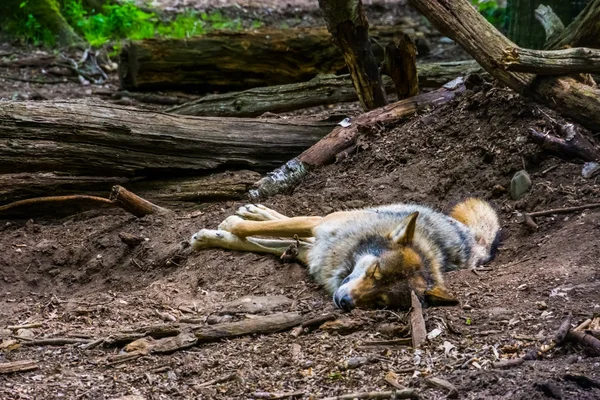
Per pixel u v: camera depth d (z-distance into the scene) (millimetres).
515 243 6832
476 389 4199
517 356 4621
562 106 7746
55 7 16016
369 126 9023
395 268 5520
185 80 12828
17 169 8406
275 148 9242
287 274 6605
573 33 9016
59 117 8508
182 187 8844
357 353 4859
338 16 9031
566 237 6445
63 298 6848
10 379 4730
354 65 9375
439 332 5027
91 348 5234
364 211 6719
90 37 15844
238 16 18281
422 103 9219
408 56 9219
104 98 12891
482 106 8578
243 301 5930
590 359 4527
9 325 5875
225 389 4500
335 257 6160
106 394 4484
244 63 12719
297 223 6719
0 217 8547
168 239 7645
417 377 4445
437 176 8141
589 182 7219
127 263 7484
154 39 12695
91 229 8180
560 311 5156
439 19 8219
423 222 6523
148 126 8781
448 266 6355
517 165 7754
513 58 7645
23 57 14758
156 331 5301
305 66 12727
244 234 6945
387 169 8477
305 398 4316
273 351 5008
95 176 8789
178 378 4711
